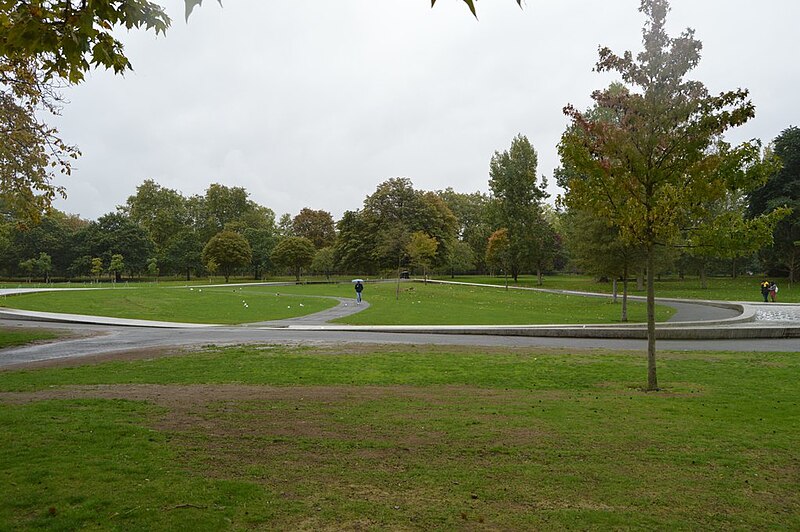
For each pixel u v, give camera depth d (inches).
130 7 163.3
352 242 3125.0
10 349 697.0
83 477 211.0
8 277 3499.0
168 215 4010.8
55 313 1202.0
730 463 240.8
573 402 373.4
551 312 1405.0
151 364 545.6
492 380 463.5
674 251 1772.9
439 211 3503.9
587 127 448.5
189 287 2269.9
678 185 424.5
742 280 2741.1
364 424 303.6
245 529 169.2
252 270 3993.6
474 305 1611.7
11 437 264.1
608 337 844.6
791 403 375.2
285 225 4977.9
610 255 1202.0
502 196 2817.4
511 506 191.0
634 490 208.2
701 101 416.2
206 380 456.1
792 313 1230.9
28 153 566.6
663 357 614.5
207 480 210.2
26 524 169.3
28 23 164.1
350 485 209.0
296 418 315.9
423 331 912.3
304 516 179.5
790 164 2220.7
